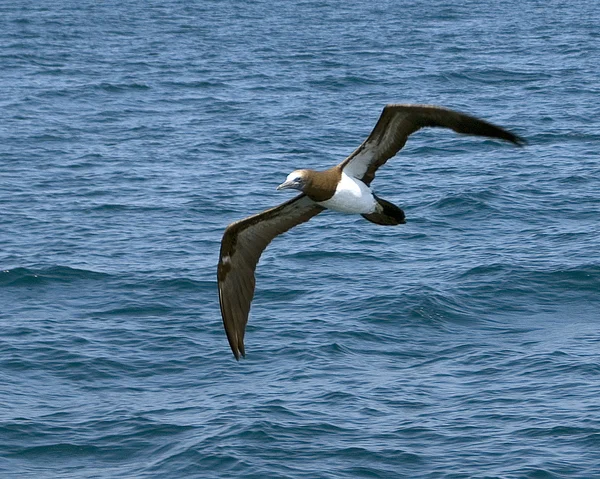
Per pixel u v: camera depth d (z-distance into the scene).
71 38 78.38
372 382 20.44
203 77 59.84
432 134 42.62
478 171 36.88
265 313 24.03
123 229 30.88
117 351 22.09
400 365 21.36
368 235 29.89
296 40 76.38
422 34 78.62
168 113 49.47
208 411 19.31
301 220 13.78
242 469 17.16
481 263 27.14
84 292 25.64
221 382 20.61
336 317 23.66
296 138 43.34
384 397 19.75
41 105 51.31
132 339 22.69
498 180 35.38
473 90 54.41
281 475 16.97
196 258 28.14
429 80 57.38
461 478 16.78
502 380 20.39
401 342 22.52
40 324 23.48
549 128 43.97
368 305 24.28
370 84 56.78
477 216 31.67
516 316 24.16
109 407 19.67
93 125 46.59
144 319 23.86
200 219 31.97
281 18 92.75
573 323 23.64
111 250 28.86
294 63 64.50
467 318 23.91
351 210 13.48
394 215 13.62
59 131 45.16
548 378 20.34
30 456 18.05
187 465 17.44
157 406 19.64
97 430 18.83
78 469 17.69
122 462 17.86
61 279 26.42
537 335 22.84
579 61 63.06
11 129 45.34
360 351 21.98
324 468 17.20
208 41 76.56
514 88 54.62
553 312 24.38
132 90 55.75
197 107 50.91
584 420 18.44
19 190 35.25
